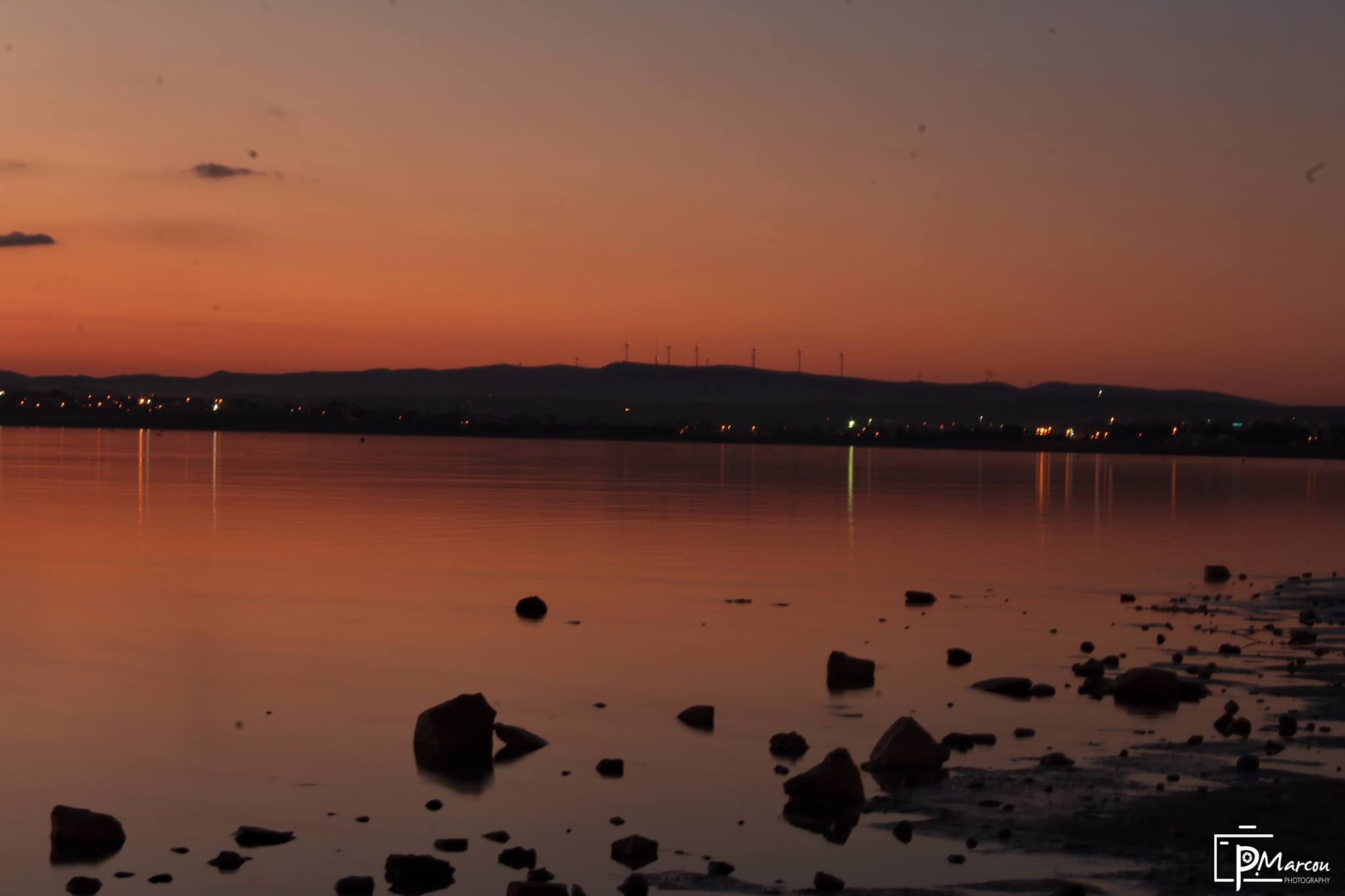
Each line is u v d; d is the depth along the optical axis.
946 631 23.36
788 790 13.30
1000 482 92.31
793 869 11.26
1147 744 15.29
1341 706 17.36
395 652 20.56
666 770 14.23
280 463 103.06
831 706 17.27
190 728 15.80
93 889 10.80
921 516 54.12
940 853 11.59
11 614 23.73
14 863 11.45
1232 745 15.19
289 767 14.28
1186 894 10.57
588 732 15.84
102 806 12.95
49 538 38.16
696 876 11.10
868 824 12.41
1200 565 35.66
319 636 21.91
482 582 29.23
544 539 39.91
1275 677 19.38
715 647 21.47
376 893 10.78
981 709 17.12
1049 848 11.66
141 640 21.31
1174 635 23.23
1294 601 28.03
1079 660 20.61
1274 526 51.97
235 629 22.48
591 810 12.89
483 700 15.33
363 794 13.37
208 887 10.91
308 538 39.00
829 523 48.91
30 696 17.34
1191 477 116.62
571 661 20.08
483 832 12.27
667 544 38.88
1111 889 10.69
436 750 14.91
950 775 13.97
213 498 57.50
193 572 30.27
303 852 11.74
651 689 18.17
